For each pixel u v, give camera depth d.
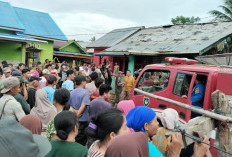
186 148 2.60
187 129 2.55
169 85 4.79
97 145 1.95
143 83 5.62
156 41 15.08
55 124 2.17
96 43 22.69
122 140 1.36
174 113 2.65
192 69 4.48
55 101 3.48
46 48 22.25
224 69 3.71
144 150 1.40
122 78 11.01
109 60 19.31
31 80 4.92
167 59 5.06
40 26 22.44
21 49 16.86
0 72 6.38
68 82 5.90
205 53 11.98
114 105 10.34
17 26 17.83
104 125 1.87
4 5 19.84
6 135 1.07
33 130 2.36
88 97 4.28
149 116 2.14
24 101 3.95
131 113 2.22
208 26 14.68
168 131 2.62
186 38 13.49
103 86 4.12
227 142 2.65
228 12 19.91
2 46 17.08
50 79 4.91
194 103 4.36
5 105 3.25
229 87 2.99
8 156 1.03
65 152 2.05
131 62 14.89
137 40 17.03
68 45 26.20
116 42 19.22
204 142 2.17
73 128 2.17
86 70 12.43
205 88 4.28
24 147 1.10
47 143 1.40
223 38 11.74
